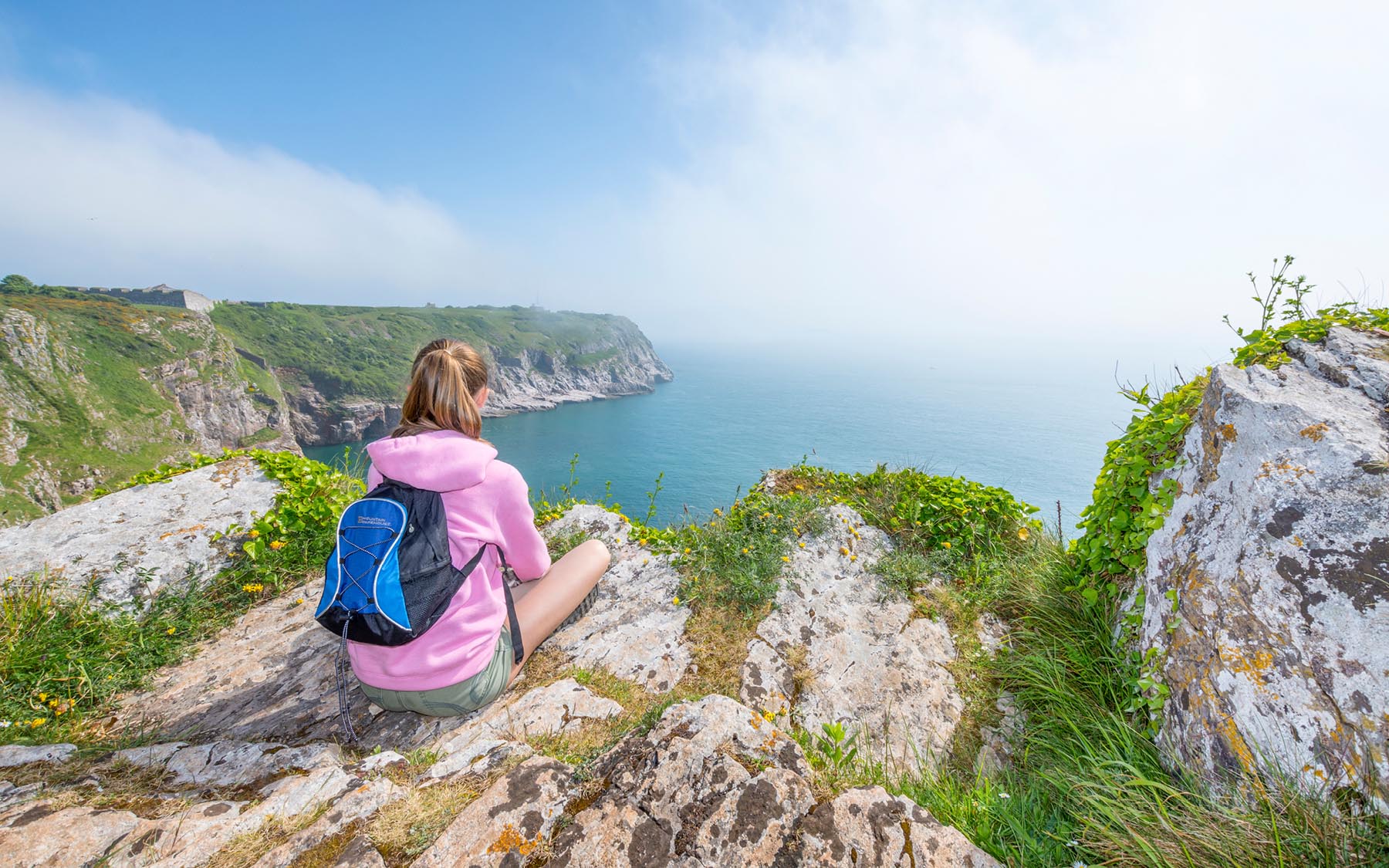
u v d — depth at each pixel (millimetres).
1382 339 2814
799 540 4660
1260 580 2182
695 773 1821
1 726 2682
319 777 2037
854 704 3113
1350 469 2121
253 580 4199
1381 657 1821
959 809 2146
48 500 79625
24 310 97250
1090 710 2789
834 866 1582
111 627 3463
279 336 171625
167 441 102125
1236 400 2594
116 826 1703
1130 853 1813
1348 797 1756
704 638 3484
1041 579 3836
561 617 3004
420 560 2115
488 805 1757
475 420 2477
